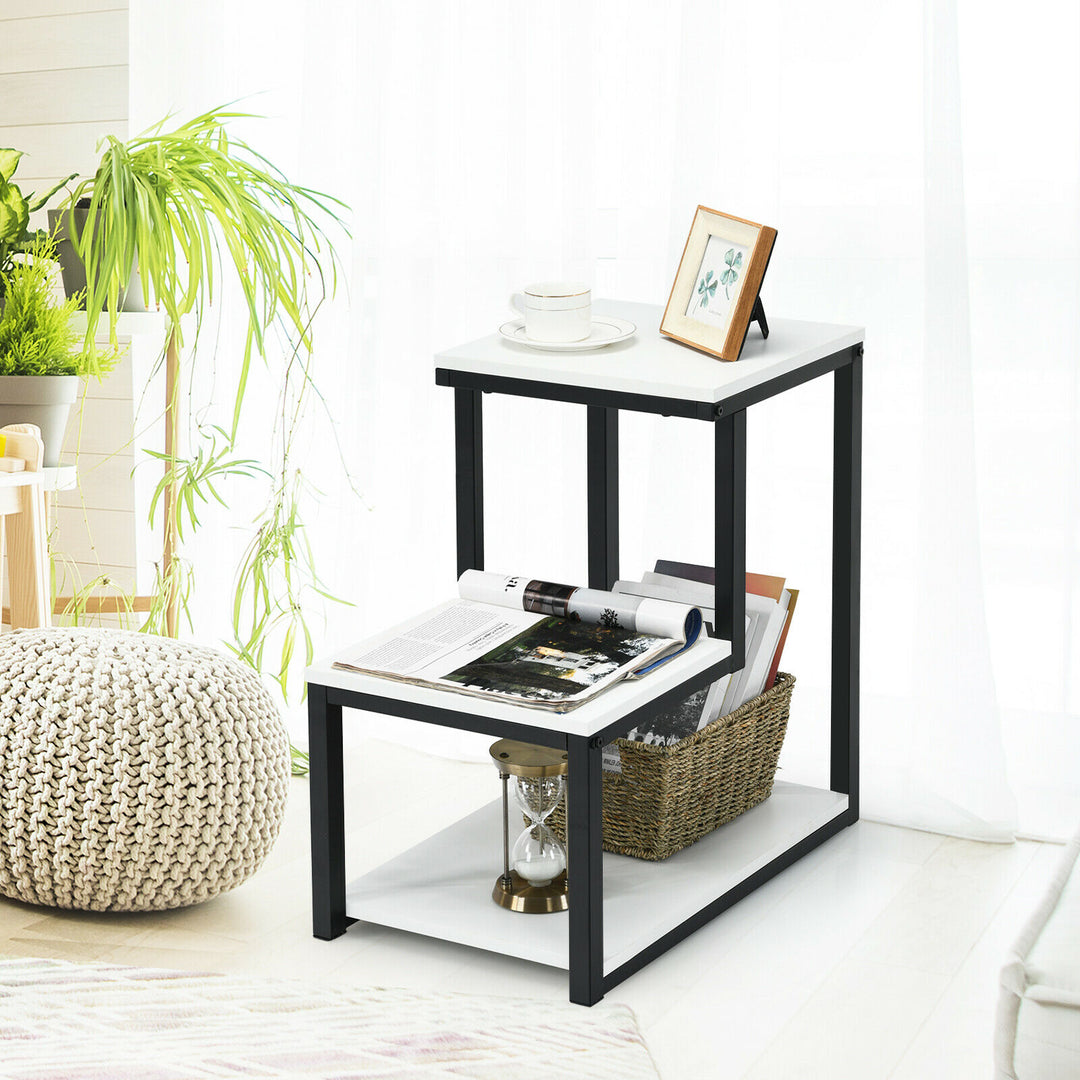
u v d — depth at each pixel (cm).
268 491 317
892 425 262
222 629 324
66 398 279
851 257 260
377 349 296
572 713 193
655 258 274
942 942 218
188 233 266
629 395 209
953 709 255
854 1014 198
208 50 310
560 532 288
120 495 339
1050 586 257
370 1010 196
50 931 217
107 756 207
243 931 221
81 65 327
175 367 299
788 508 274
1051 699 259
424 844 239
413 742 295
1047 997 124
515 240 284
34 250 286
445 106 286
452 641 217
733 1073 184
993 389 256
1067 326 251
